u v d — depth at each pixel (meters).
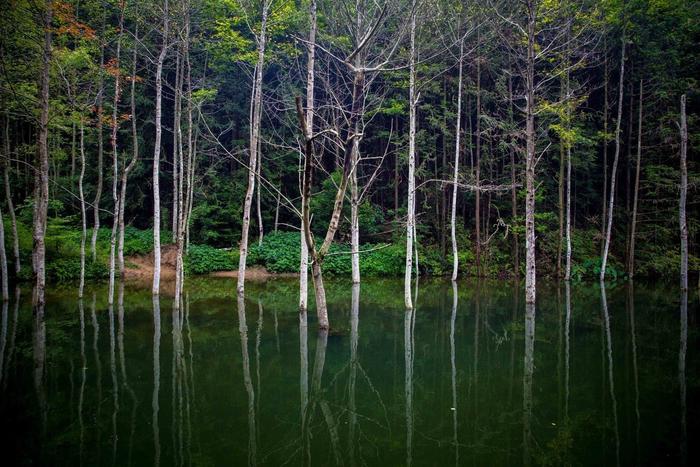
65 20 12.93
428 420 5.67
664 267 20.42
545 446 4.92
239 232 25.16
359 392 6.64
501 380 7.15
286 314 12.55
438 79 23.48
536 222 23.53
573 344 9.41
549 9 15.05
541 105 16.69
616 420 5.60
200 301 14.61
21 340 9.45
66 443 4.90
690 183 18.52
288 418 5.70
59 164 22.09
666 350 8.88
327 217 24.53
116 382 6.93
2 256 13.71
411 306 13.45
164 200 26.61
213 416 5.72
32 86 14.02
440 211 25.75
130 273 20.58
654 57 20.31
